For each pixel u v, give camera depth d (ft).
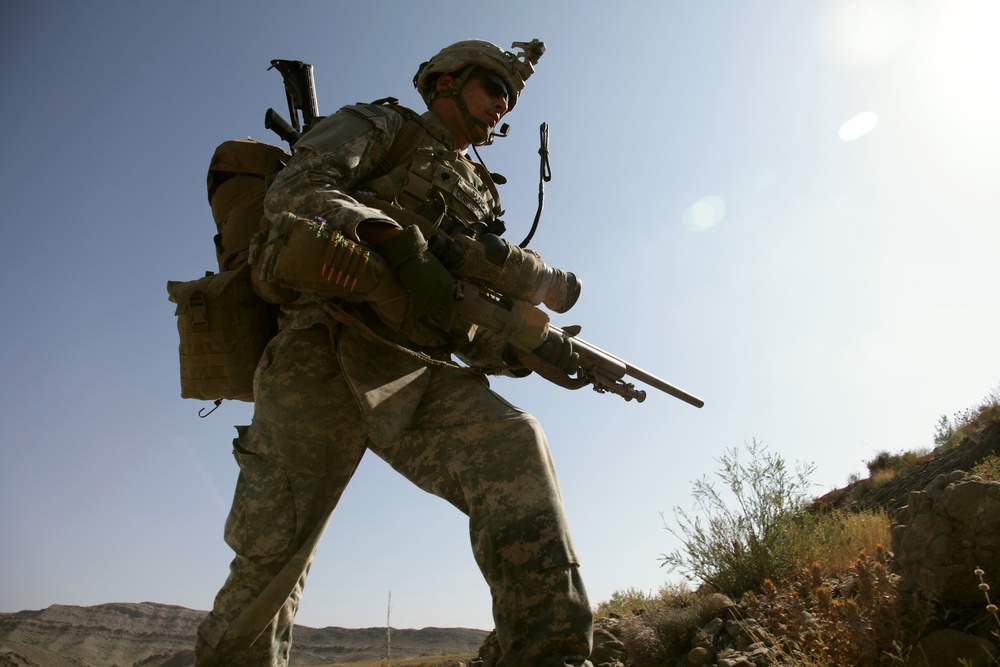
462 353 10.25
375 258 7.13
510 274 8.29
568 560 6.63
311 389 8.09
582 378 10.18
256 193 9.21
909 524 11.50
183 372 9.09
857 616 10.00
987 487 10.63
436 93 9.90
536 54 10.02
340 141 7.95
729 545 18.06
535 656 6.32
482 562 6.95
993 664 8.84
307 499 7.88
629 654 14.61
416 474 7.87
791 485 18.35
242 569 7.79
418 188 8.70
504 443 7.30
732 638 13.43
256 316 8.74
